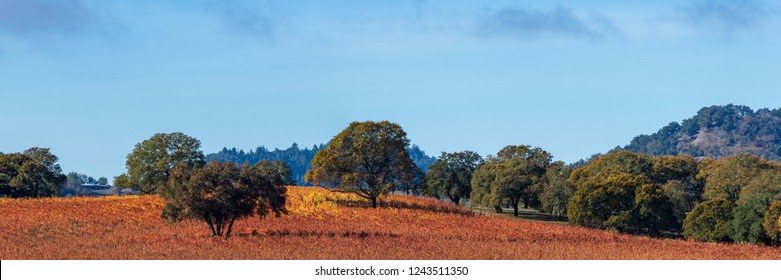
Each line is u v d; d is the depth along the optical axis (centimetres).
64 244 8425
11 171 16012
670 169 18900
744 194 13775
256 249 7819
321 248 8056
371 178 12656
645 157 19462
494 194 16550
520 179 16388
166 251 7669
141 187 15412
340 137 12838
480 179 17950
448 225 10994
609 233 10850
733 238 11212
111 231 9594
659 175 18762
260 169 9075
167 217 8888
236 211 8812
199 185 8738
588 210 13100
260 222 10462
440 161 19525
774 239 10544
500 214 17088
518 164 17162
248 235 9138
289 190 14700
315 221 10888
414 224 10944
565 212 16050
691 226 11962
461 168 19425
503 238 9762
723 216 11650
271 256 7338
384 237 9331
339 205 12912
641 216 12769
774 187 13275
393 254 7675
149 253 7525
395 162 12731
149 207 11688
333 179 12788
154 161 15288
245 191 8794
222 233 9088
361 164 12800
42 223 9944
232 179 8875
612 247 8850
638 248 8875
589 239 10019
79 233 9350
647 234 12925
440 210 12975
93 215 10712
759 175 15050
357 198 13712
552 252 8138
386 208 12519
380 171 12850
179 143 15450
